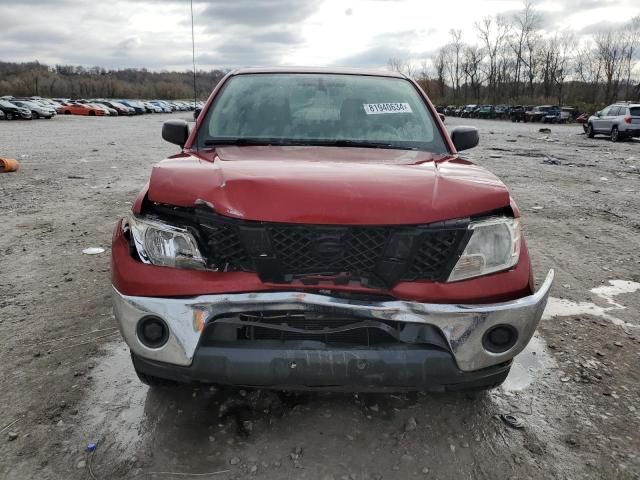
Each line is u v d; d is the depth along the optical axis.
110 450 2.34
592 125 25.30
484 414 2.67
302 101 3.38
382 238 2.10
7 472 2.21
